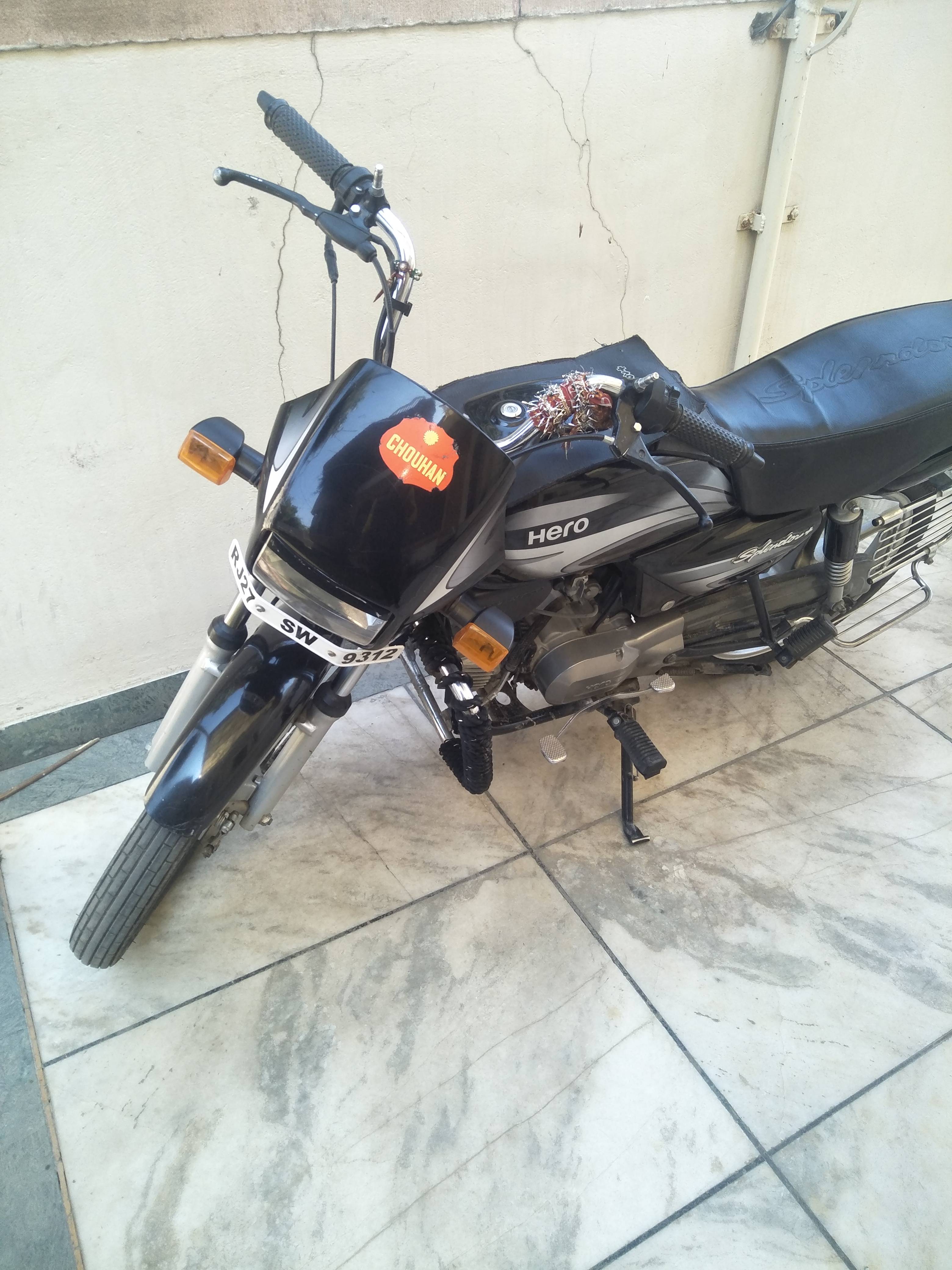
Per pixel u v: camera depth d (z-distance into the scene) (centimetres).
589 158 249
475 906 207
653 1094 173
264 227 208
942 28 306
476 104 223
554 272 261
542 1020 185
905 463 211
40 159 179
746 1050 180
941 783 240
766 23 258
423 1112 169
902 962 196
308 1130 166
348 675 162
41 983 189
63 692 241
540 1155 163
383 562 132
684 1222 154
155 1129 166
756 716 263
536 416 151
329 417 134
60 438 207
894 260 356
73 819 226
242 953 196
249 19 185
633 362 184
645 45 242
